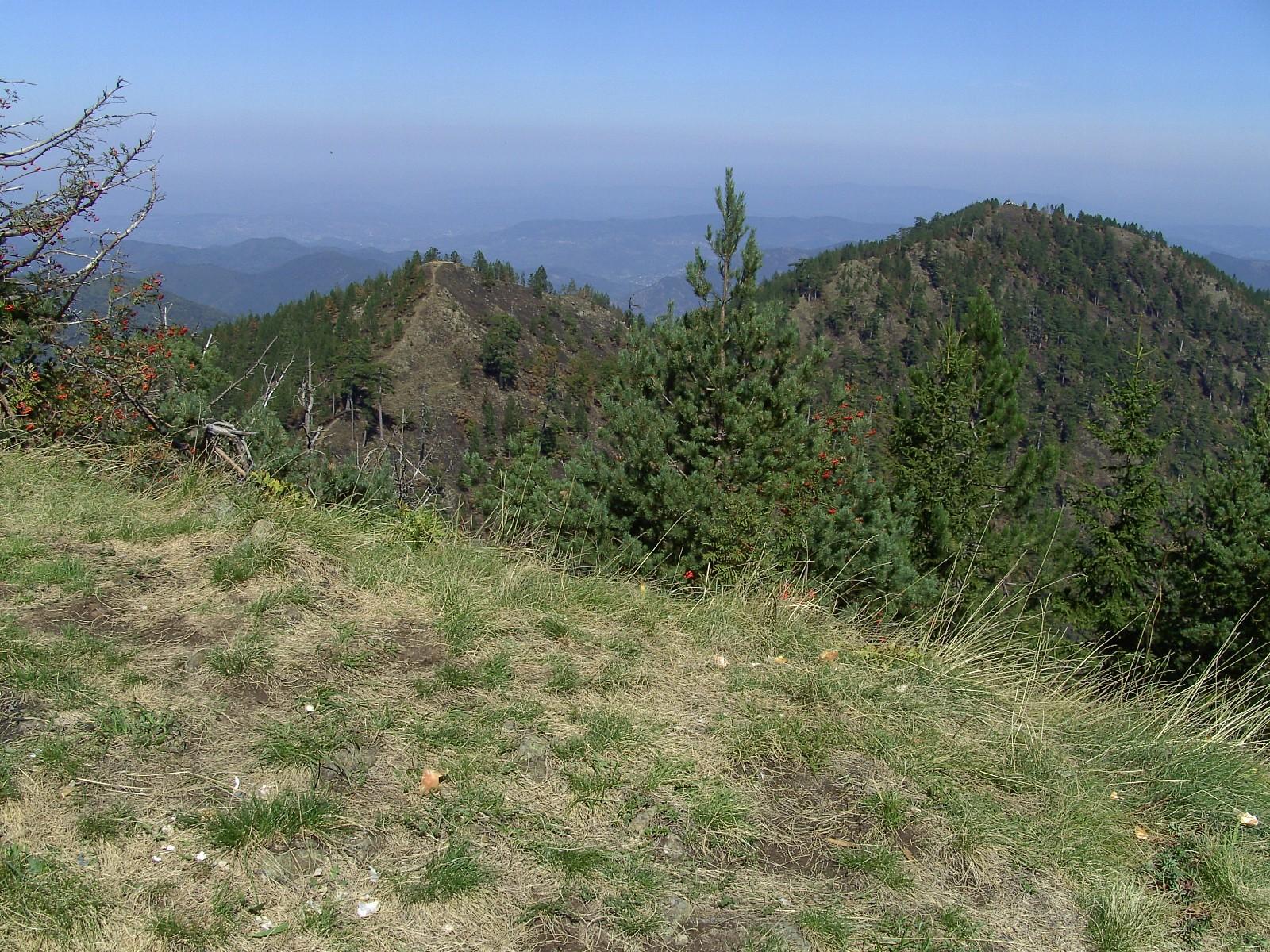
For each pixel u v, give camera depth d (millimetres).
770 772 3062
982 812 2959
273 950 2043
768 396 7273
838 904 2479
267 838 2336
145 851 2238
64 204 6355
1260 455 12258
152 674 2984
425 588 4004
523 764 2852
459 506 5566
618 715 3203
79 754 2516
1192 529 12000
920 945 2359
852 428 8062
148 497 4711
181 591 3613
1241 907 2678
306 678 3127
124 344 6832
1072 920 2578
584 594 4289
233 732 2760
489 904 2289
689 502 6191
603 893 2383
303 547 4117
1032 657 4469
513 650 3566
